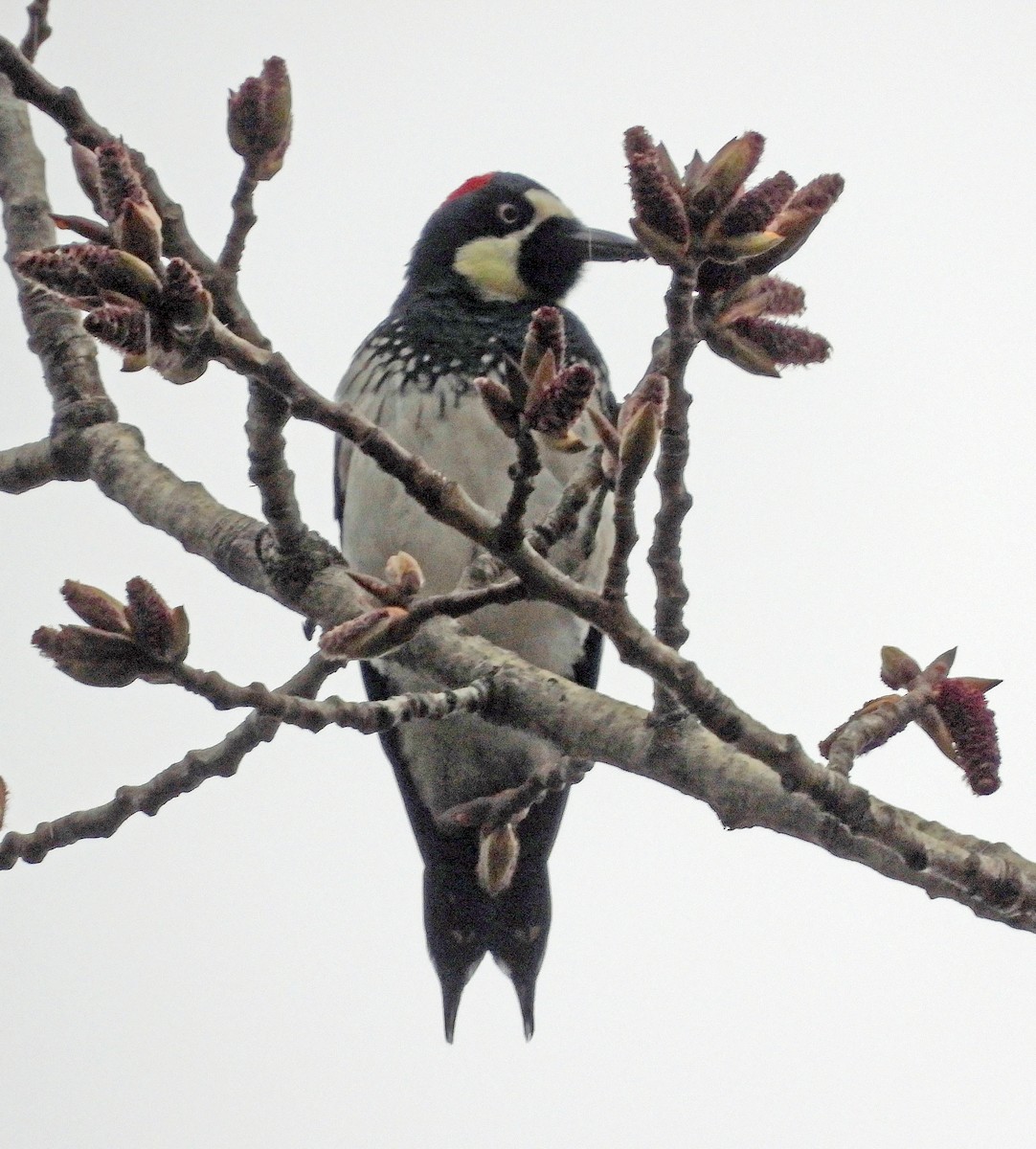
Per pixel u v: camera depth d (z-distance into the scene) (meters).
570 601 6.68
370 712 7.70
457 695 8.30
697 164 6.52
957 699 7.46
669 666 6.79
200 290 5.87
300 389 6.27
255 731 8.52
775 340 6.57
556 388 6.20
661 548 7.34
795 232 6.50
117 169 5.80
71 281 5.71
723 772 7.88
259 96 8.16
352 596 9.12
